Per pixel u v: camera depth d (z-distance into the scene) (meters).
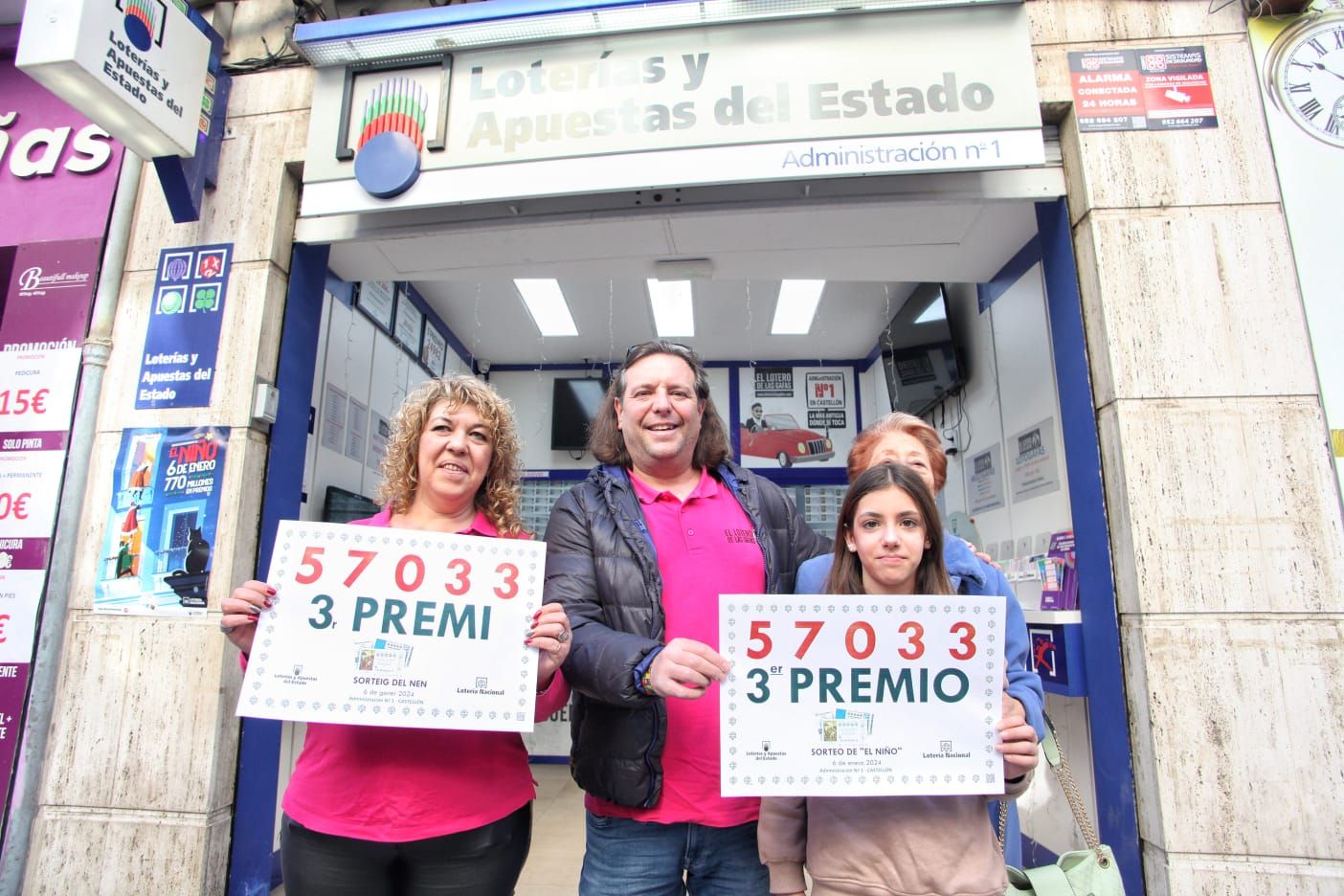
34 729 2.06
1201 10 2.16
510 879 1.25
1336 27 2.09
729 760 1.12
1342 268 1.97
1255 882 1.69
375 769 1.20
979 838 1.11
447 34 2.21
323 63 2.31
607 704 1.27
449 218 2.39
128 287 2.38
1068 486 2.15
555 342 5.15
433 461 1.37
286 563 1.23
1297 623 1.80
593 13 2.14
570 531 1.40
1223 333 1.96
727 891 1.28
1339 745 1.74
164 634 2.12
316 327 2.54
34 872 2.00
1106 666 1.94
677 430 1.40
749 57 2.15
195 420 2.25
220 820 2.05
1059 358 2.20
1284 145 2.05
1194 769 1.75
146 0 2.10
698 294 4.34
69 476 2.21
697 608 1.33
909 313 3.81
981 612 1.16
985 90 2.06
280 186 2.41
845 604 1.16
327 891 1.16
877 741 1.12
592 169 2.14
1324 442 1.88
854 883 1.08
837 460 5.25
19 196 2.48
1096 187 2.08
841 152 2.06
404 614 1.23
